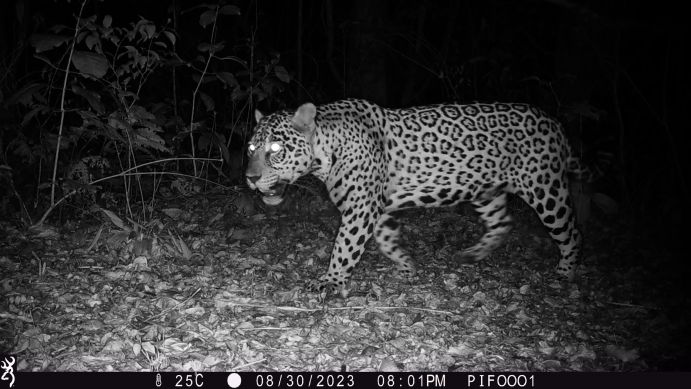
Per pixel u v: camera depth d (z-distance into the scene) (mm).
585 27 6754
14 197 5812
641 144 7648
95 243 5277
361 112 5156
